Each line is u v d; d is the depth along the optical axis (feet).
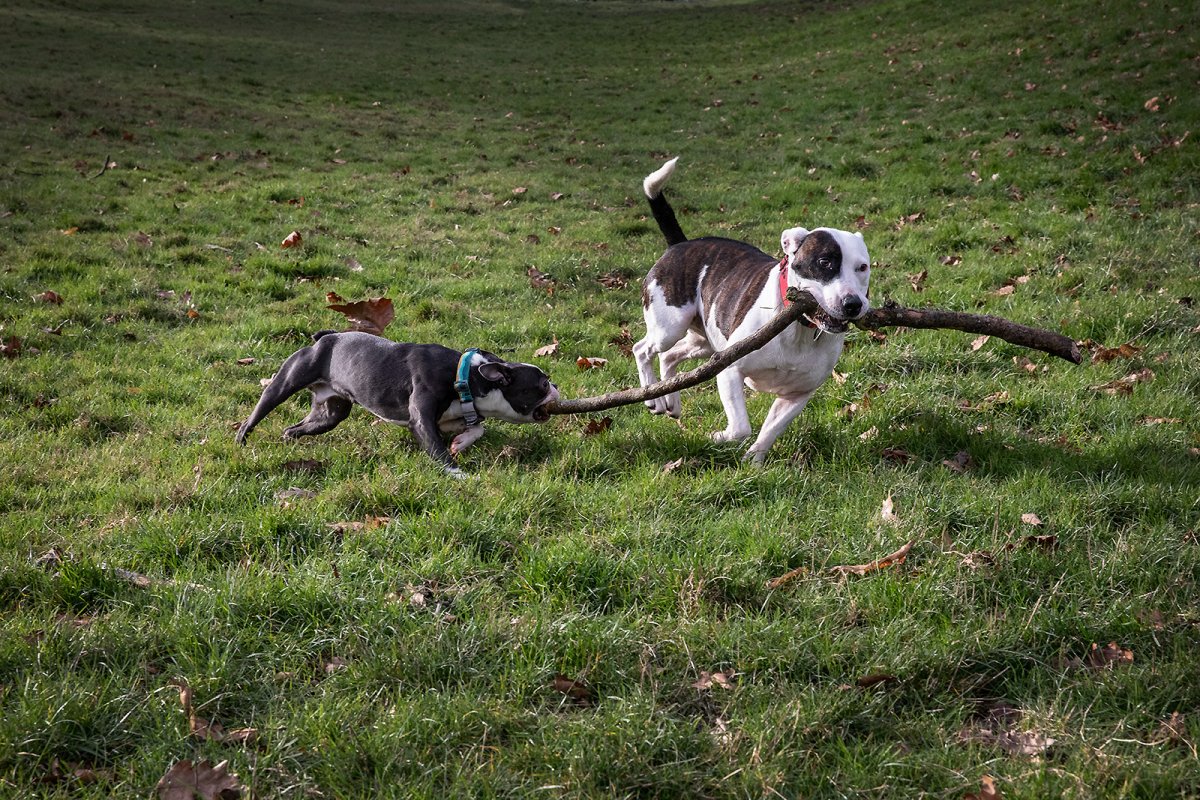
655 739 9.36
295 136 52.39
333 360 17.76
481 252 32.14
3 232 30.45
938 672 10.55
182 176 41.19
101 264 28.07
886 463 16.46
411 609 11.62
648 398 16.30
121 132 48.67
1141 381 19.76
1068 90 50.52
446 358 17.24
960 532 13.69
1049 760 9.29
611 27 110.73
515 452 17.11
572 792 8.76
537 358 22.65
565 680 10.37
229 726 9.73
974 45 65.77
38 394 19.04
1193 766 8.93
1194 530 13.56
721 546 13.15
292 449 17.10
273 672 10.46
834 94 60.64
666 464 16.35
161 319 24.40
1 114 49.55
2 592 11.80
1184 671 10.29
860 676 10.51
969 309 24.93
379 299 23.88
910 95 57.00
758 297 16.29
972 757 9.30
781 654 10.71
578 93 71.67
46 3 95.09
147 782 8.77
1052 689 10.37
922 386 19.85
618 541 13.35
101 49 75.92
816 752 9.37
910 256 30.35
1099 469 15.88
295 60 80.84
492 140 54.44
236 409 19.21
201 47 82.38
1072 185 36.70
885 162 43.50
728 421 17.47
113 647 10.59
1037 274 27.17
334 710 9.70
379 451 17.08
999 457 16.49
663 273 18.89
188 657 10.38
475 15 120.67
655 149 51.57
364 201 38.81
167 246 30.68
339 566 12.51
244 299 26.22
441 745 9.39
